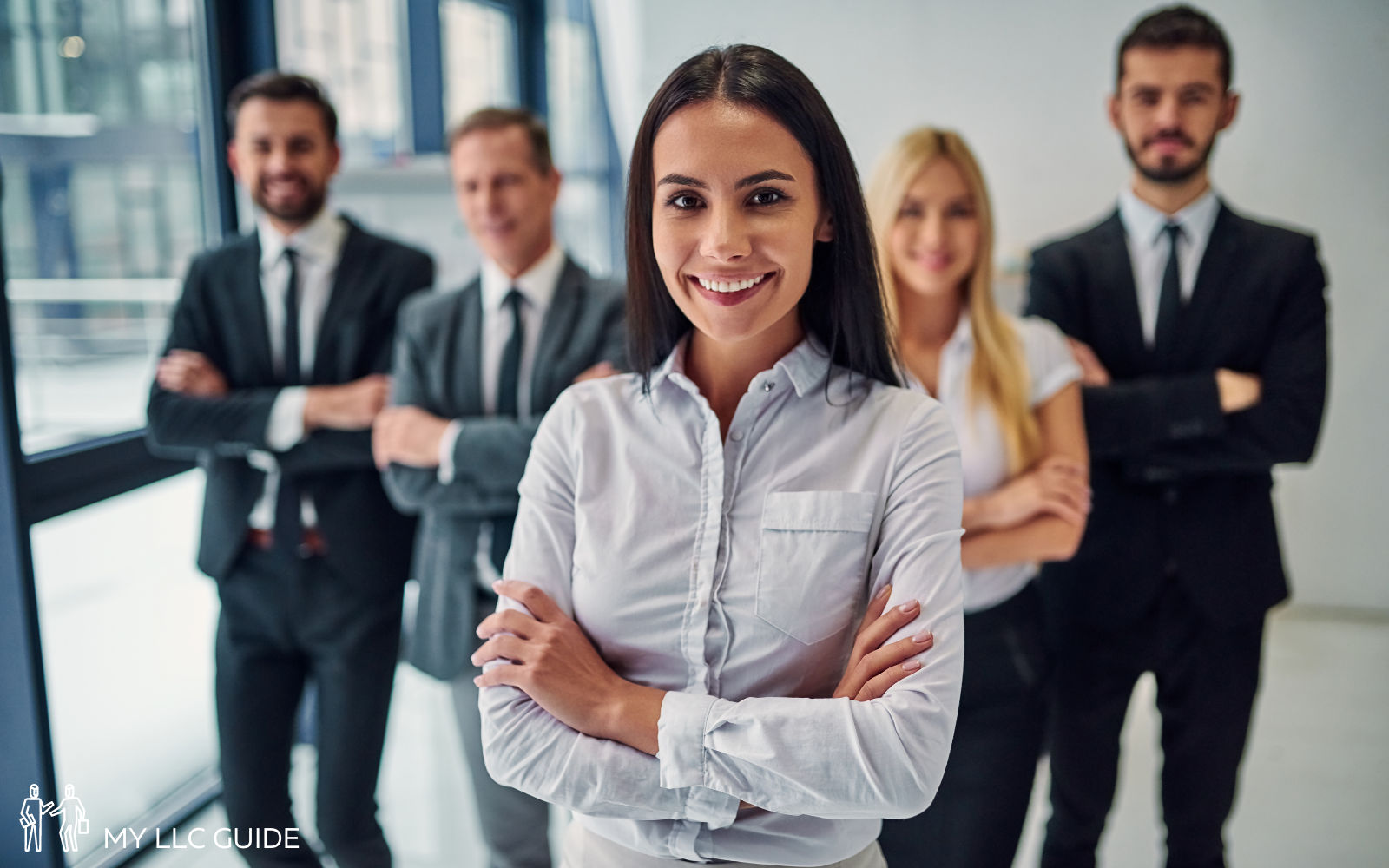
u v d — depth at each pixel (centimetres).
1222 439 210
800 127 107
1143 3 452
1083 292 227
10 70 260
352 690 227
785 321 118
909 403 117
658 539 116
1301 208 436
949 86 477
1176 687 218
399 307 242
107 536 327
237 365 237
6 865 223
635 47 511
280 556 225
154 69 300
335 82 393
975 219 196
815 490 115
